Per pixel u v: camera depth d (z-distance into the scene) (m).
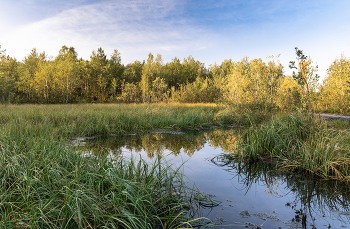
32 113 9.64
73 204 2.18
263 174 4.44
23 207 2.46
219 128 11.35
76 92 39.72
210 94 31.47
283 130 6.10
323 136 5.01
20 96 34.53
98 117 9.98
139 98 39.47
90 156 4.00
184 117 12.09
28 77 35.31
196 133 9.70
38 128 6.80
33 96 33.69
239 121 12.79
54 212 2.36
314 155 4.35
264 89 16.11
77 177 2.76
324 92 19.17
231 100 15.94
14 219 2.07
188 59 67.62
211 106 18.14
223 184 3.94
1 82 27.73
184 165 5.00
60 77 34.31
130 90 37.59
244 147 5.61
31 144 4.18
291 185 3.86
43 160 3.36
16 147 3.95
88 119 9.41
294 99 7.88
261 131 6.25
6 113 9.36
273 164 5.01
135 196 2.63
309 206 3.10
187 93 32.12
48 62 40.72
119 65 53.09
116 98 37.69
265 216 2.80
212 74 57.06
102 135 8.64
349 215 2.82
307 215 2.83
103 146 6.66
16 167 3.25
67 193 2.37
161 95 37.44
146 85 38.22
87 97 38.81
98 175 2.98
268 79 17.09
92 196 2.54
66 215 2.14
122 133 9.21
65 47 54.88
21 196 2.57
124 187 2.92
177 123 11.19
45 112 10.41
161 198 2.85
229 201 3.26
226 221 2.68
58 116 9.73
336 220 2.70
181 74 57.56
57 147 4.22
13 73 37.88
